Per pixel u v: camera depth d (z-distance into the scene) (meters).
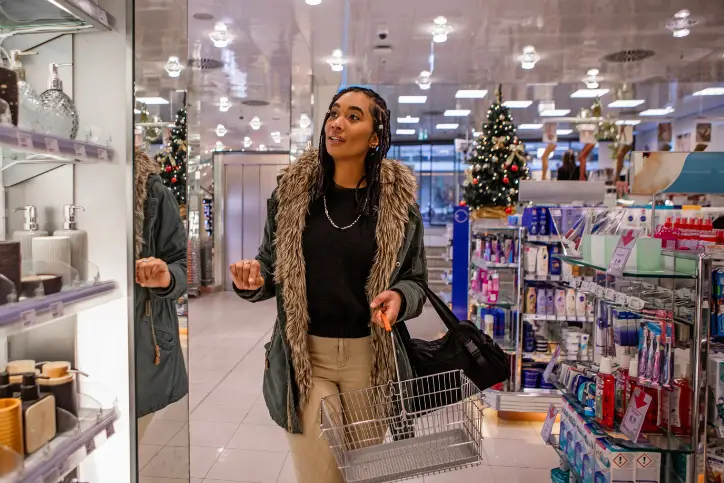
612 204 6.02
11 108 1.24
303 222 1.61
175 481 1.76
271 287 1.71
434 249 11.22
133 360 1.53
